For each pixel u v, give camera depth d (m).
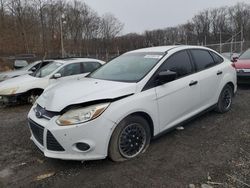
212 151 4.31
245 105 6.89
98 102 3.81
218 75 5.76
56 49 59.31
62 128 3.66
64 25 63.66
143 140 4.25
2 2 53.97
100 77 4.84
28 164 4.17
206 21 82.56
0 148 4.82
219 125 5.45
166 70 4.63
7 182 3.70
